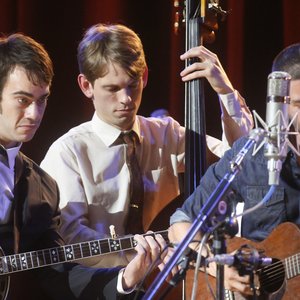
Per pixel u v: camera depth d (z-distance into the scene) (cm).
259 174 913
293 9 1408
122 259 1140
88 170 1131
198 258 744
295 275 881
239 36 1432
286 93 754
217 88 1113
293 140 852
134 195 1138
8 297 1000
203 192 945
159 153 1175
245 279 882
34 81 960
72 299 1016
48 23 1405
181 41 1438
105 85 1096
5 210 994
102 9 1421
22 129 966
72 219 1102
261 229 934
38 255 999
